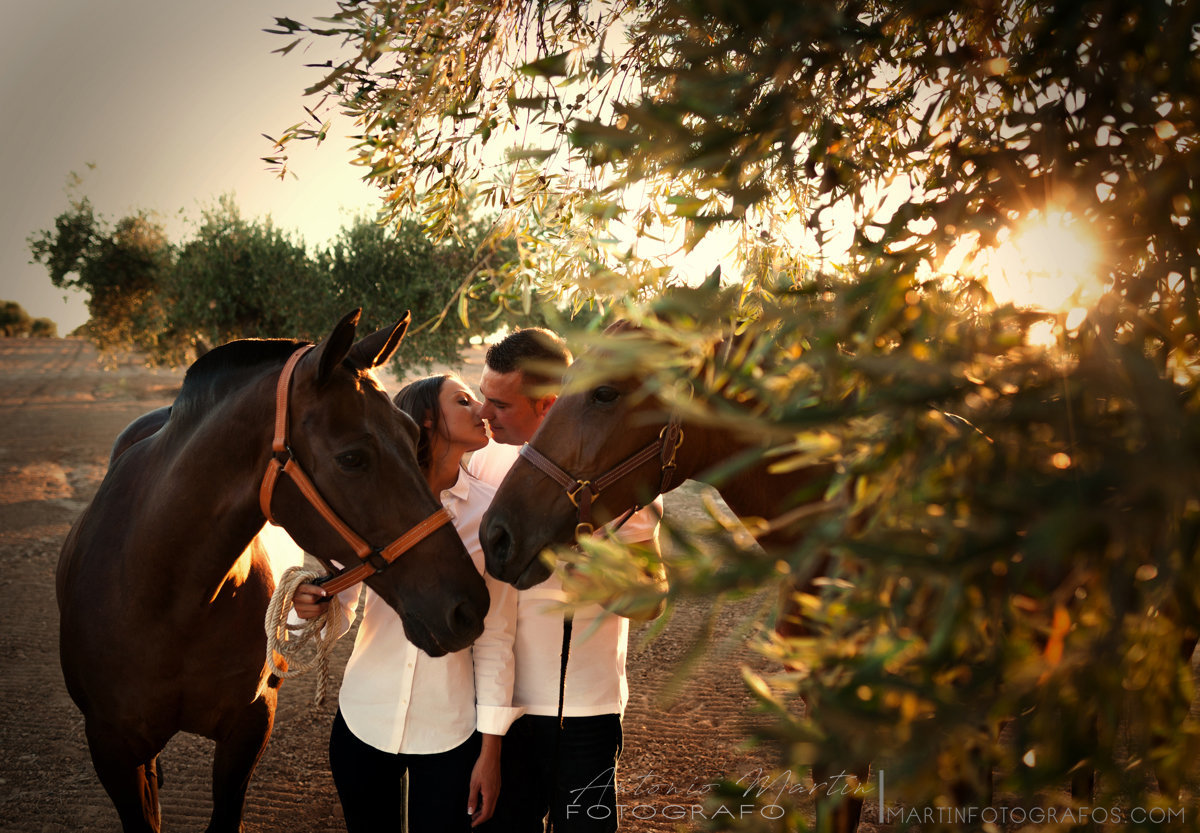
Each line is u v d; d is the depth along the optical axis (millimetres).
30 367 30797
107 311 21672
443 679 2051
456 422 2215
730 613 5719
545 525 1926
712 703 4367
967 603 535
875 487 614
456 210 1664
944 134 766
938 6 639
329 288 15438
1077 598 573
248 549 2424
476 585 1949
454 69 1434
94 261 21344
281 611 2010
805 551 515
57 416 18516
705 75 605
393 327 2160
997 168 627
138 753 2400
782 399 662
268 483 1991
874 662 514
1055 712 495
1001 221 614
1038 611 557
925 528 533
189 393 2184
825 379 623
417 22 1387
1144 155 577
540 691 2133
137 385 25297
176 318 17531
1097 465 475
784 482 2047
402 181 1621
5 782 3707
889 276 596
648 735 4035
